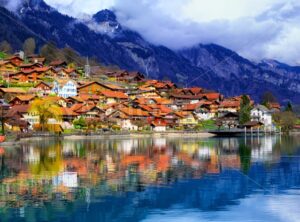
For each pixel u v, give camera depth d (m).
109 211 38.72
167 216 37.75
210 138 171.88
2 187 47.81
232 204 41.66
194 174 58.41
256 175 57.94
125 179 53.62
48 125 161.75
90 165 67.56
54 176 55.59
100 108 194.25
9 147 107.62
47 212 38.09
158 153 90.81
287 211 39.03
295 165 68.88
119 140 149.62
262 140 152.62
